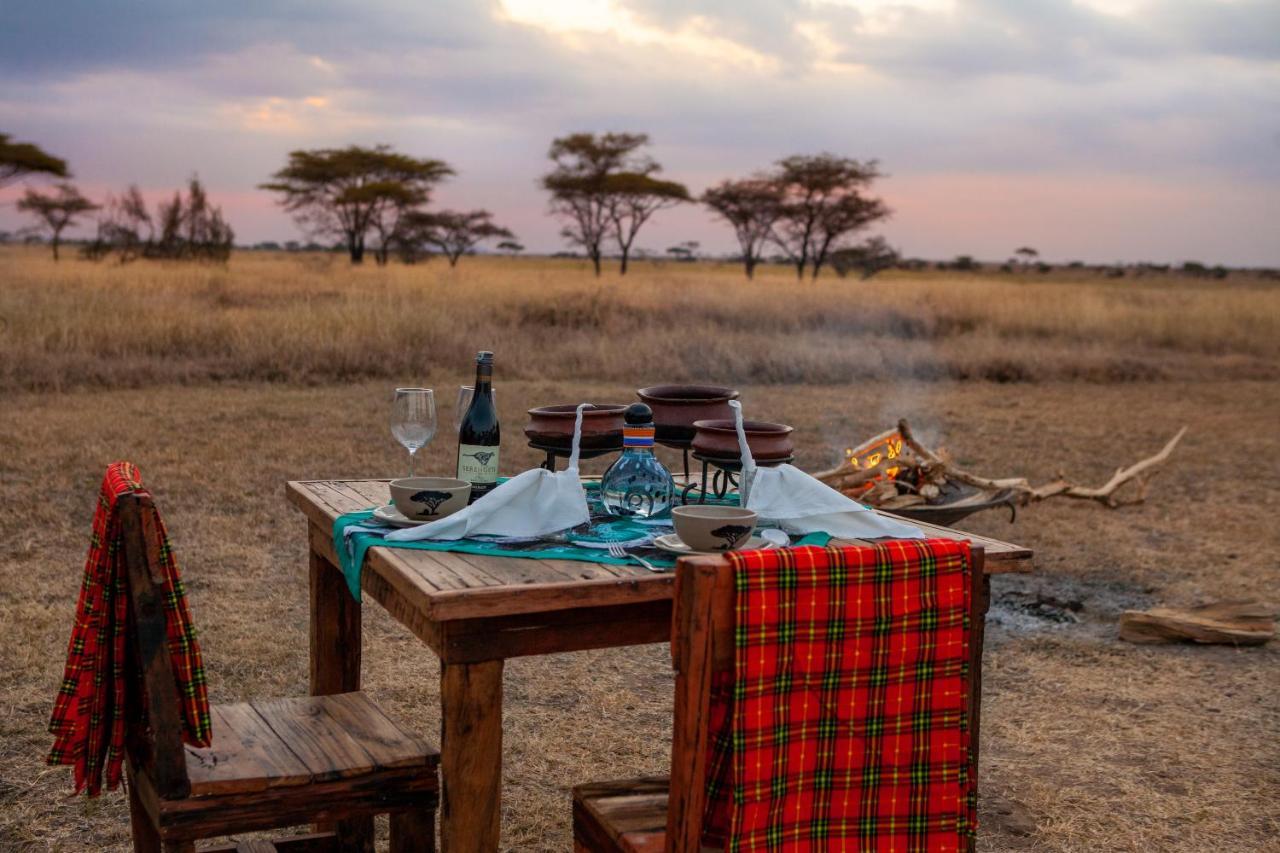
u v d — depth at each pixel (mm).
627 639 1981
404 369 11812
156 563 1832
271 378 11234
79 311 12719
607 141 49312
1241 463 8758
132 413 8773
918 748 1617
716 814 1675
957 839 1647
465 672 1858
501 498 2170
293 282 22281
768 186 49375
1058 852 2818
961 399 12055
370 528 2227
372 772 2020
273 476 6770
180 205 31609
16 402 9141
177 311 13258
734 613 1505
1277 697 3924
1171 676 4125
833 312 18375
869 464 5125
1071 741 3531
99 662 1905
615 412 2516
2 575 4719
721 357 13375
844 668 1562
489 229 53188
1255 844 2869
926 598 1594
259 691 3662
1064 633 4625
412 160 51688
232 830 1928
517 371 12359
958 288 24266
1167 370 15141
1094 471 8219
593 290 20047
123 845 2686
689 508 2066
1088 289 27797
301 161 49875
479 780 1888
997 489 5258
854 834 1603
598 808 1916
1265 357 17625
